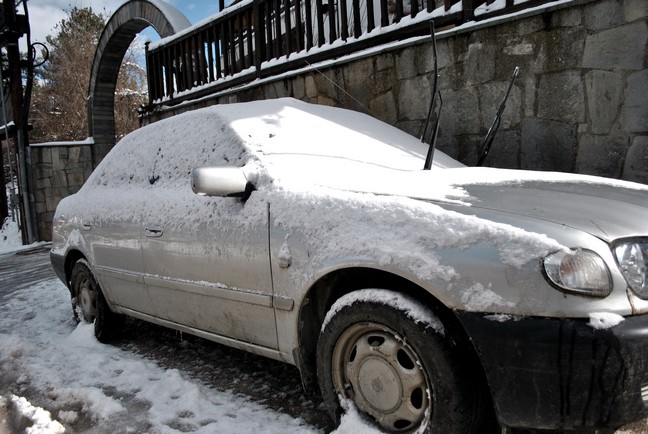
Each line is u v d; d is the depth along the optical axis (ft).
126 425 8.95
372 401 7.38
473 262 6.37
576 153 13.69
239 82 24.64
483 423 6.82
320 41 20.81
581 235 6.18
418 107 17.13
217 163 10.36
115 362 11.94
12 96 38.19
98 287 13.43
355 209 7.57
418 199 7.48
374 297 7.13
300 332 8.22
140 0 33.68
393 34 17.87
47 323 15.90
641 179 12.53
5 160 76.84
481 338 6.24
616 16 12.66
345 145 10.94
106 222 12.58
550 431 6.85
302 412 9.05
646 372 5.81
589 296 5.84
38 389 10.64
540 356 5.89
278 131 10.65
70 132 86.89
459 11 15.87
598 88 13.14
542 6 13.85
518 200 7.27
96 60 40.16
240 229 8.91
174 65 30.12
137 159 13.05
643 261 6.24
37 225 39.01
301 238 7.98
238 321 9.27
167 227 10.44
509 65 14.80
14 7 37.45
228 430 8.45
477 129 15.71
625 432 6.88
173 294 10.59
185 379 10.61
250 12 23.90
